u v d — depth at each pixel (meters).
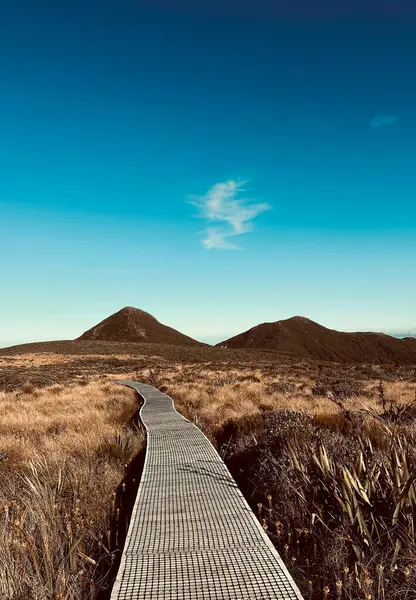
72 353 97.38
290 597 2.87
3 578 3.29
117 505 5.73
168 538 3.95
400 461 4.71
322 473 4.82
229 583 3.08
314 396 18.11
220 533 4.04
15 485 6.43
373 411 6.54
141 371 49.31
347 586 3.12
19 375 34.09
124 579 3.17
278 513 4.66
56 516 4.62
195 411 15.64
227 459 8.05
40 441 10.29
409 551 3.35
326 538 3.85
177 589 3.01
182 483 5.85
